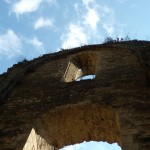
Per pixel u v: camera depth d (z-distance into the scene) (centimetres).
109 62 1395
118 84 1141
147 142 820
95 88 1147
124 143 828
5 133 982
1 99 1187
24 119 1042
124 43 1623
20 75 1409
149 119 904
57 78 1334
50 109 1073
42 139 1030
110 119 1042
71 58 1589
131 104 1001
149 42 1585
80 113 1076
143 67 1213
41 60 1596
